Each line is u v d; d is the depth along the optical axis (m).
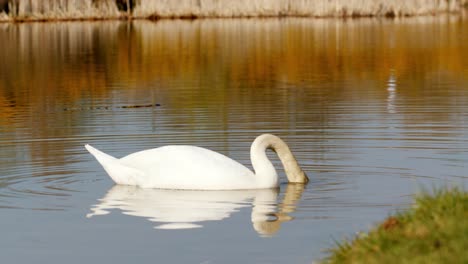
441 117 19.09
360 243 8.25
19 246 10.13
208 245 9.99
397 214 9.11
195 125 18.77
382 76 28.94
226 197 12.47
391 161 14.62
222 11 62.00
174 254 9.67
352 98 23.03
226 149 16.02
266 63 34.00
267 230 10.59
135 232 10.65
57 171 14.41
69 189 13.12
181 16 61.97
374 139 16.61
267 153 15.96
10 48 42.81
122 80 29.36
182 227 10.83
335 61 34.28
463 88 24.86
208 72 31.34
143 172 13.29
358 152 15.42
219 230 10.66
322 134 17.27
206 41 44.56
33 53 40.19
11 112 21.64
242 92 25.17
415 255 7.54
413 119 18.84
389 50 38.25
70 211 11.74
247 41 44.00
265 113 20.39
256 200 12.25
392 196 12.22
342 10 60.91
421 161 14.58
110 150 16.14
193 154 13.29
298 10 61.59
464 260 7.11
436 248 7.61
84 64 35.09
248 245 9.95
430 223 8.21
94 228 10.87
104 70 32.69
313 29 50.84
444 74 29.02
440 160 14.62
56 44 44.50
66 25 57.69
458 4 64.56
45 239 10.40
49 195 12.70
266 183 12.98
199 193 12.78
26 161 15.18
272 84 27.20
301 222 10.93
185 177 13.02
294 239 10.15
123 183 13.41
